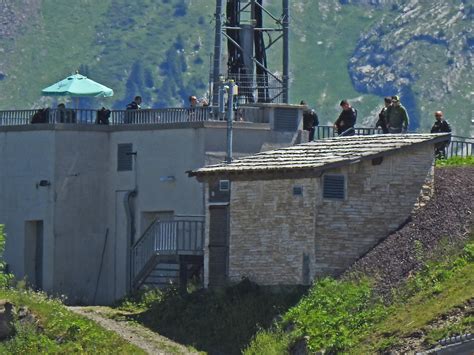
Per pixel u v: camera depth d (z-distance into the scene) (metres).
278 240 108.75
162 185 127.94
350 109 125.38
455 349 90.56
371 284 102.75
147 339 106.50
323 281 104.69
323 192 107.56
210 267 112.00
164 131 128.12
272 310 104.69
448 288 98.00
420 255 103.81
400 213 108.75
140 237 124.31
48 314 106.50
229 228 110.94
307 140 129.75
